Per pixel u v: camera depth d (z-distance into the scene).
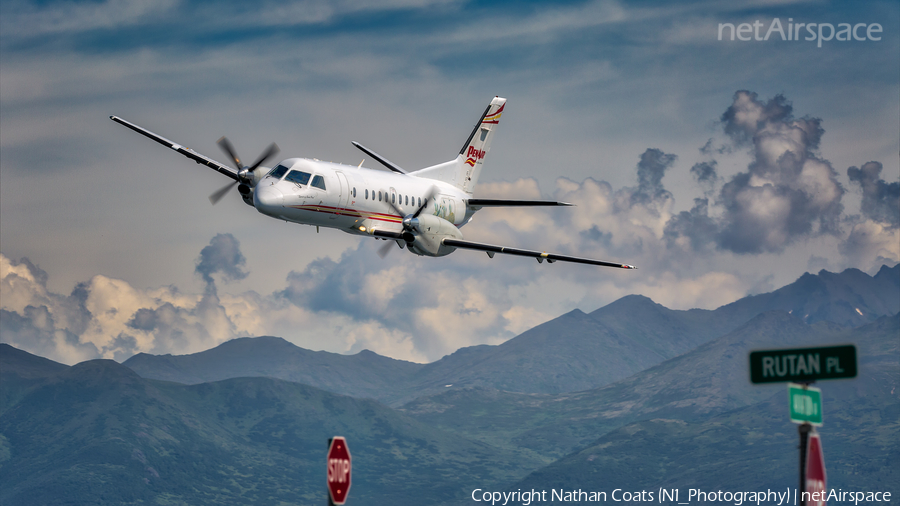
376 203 157.25
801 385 46.06
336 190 149.38
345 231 158.62
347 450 57.16
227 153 155.75
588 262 159.12
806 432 45.81
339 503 56.56
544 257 159.25
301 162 149.38
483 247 158.88
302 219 148.12
